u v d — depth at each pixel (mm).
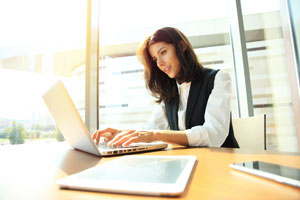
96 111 1339
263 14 1479
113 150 486
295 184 197
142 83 1749
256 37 1534
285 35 1301
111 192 194
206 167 309
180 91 1079
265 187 203
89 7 1370
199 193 190
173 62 1021
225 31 1811
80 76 1331
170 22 1820
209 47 1793
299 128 1217
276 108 1390
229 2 1788
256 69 1517
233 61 1775
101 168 274
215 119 771
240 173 264
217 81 899
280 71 1352
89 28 1359
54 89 451
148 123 1150
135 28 1786
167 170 255
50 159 442
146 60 1153
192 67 980
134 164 300
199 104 924
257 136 1004
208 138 668
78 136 484
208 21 1821
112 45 1645
